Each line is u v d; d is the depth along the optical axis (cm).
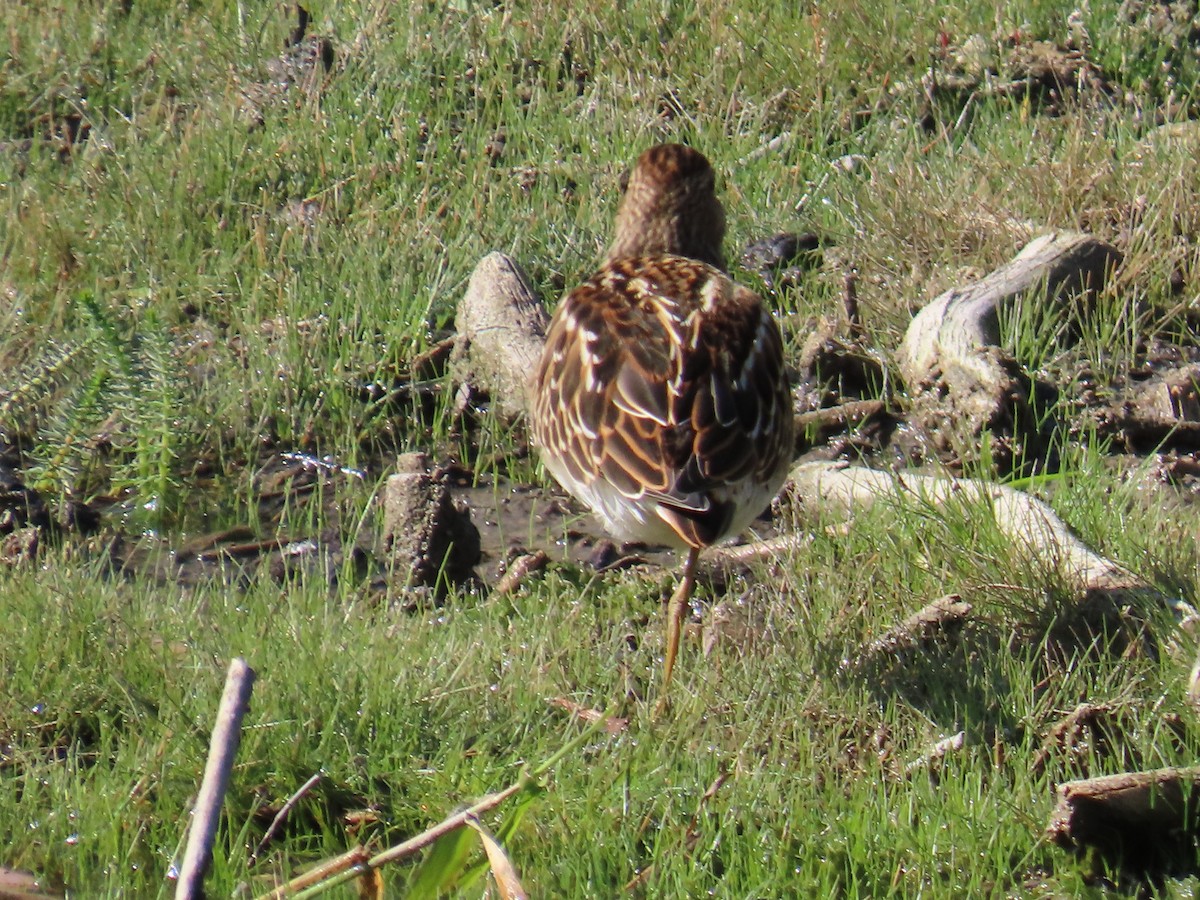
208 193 1476
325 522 1152
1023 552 983
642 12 1720
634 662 954
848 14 1681
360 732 863
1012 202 1426
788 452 979
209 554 1114
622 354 939
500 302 1293
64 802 801
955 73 1659
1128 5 1692
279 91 1616
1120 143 1492
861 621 976
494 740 873
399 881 775
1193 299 1341
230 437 1236
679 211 1166
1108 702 865
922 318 1279
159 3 1797
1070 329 1330
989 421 1207
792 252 1432
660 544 1060
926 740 870
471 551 1094
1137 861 812
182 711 848
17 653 902
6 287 1346
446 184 1505
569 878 772
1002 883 780
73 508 1141
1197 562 976
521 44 1700
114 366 1155
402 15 1716
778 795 823
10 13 1761
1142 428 1228
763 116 1586
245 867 776
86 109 1634
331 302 1356
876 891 773
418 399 1275
